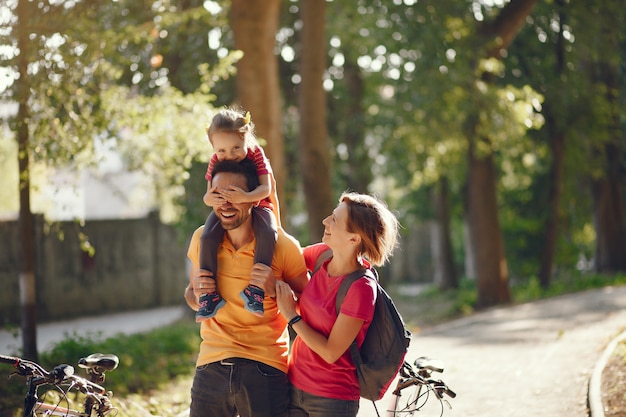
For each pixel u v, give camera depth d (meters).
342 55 24.69
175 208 21.28
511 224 28.98
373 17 21.75
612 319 15.37
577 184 30.95
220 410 4.85
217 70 13.15
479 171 22.58
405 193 35.22
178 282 28.06
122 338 15.05
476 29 21.47
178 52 17.81
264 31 14.21
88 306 24.78
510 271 29.45
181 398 10.18
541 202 28.77
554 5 23.88
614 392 8.84
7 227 21.12
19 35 9.84
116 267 25.81
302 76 17.92
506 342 13.70
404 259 40.53
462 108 19.72
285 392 4.90
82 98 10.80
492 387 9.90
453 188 33.94
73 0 10.92
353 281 4.75
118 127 11.38
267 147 14.22
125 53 13.70
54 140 10.45
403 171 30.22
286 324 5.04
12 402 9.47
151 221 27.08
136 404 9.41
